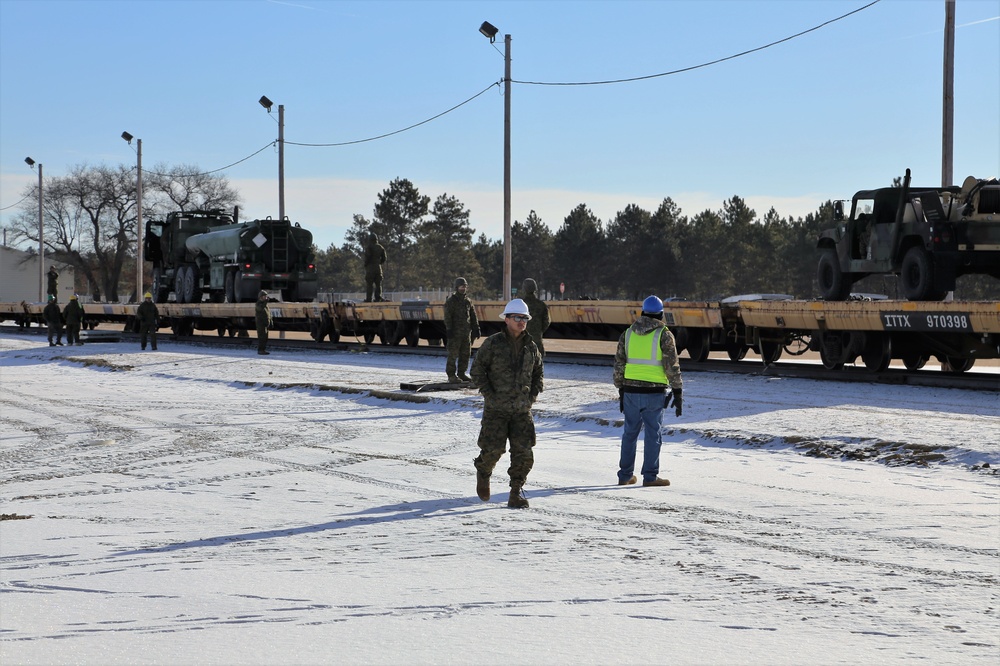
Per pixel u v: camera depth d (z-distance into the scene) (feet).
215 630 18.38
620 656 16.87
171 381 84.33
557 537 26.84
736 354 78.54
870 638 17.95
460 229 435.12
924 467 37.11
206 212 158.61
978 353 62.18
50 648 17.22
